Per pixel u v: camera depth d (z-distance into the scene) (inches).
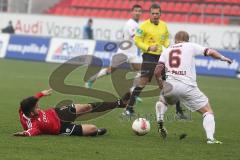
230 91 2273.6
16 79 2400.3
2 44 3614.7
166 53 1121.4
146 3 4060.0
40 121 1096.8
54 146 1008.9
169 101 1133.1
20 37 3558.1
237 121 1477.6
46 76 2561.5
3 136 1099.3
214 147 1056.8
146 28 1465.3
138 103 1777.8
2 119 1344.7
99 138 1119.6
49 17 3922.2
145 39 1469.0
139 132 1161.4
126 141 1096.8
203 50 1098.7
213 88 2369.6
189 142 1110.4
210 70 3011.8
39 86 2154.3
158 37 1467.8
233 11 3794.3
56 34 3900.1
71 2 4355.3
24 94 1895.9
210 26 3398.1
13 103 1662.2
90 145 1034.1
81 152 966.4
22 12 4404.5
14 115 1418.6
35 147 994.7
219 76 2982.3
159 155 963.3
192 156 963.3
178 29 3469.5
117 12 4151.1
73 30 3843.5
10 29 3786.9
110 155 948.6
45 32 3941.9
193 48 1105.4
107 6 4207.7
